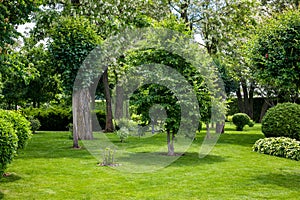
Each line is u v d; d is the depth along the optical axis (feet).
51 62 30.22
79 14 36.04
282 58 18.86
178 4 49.01
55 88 59.67
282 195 15.75
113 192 16.29
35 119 52.44
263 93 64.03
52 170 21.22
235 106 85.92
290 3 50.14
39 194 15.78
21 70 22.27
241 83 67.77
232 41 46.44
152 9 44.27
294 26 19.27
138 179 19.01
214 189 16.85
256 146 30.81
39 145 34.22
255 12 47.91
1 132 14.55
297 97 56.59
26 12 20.61
